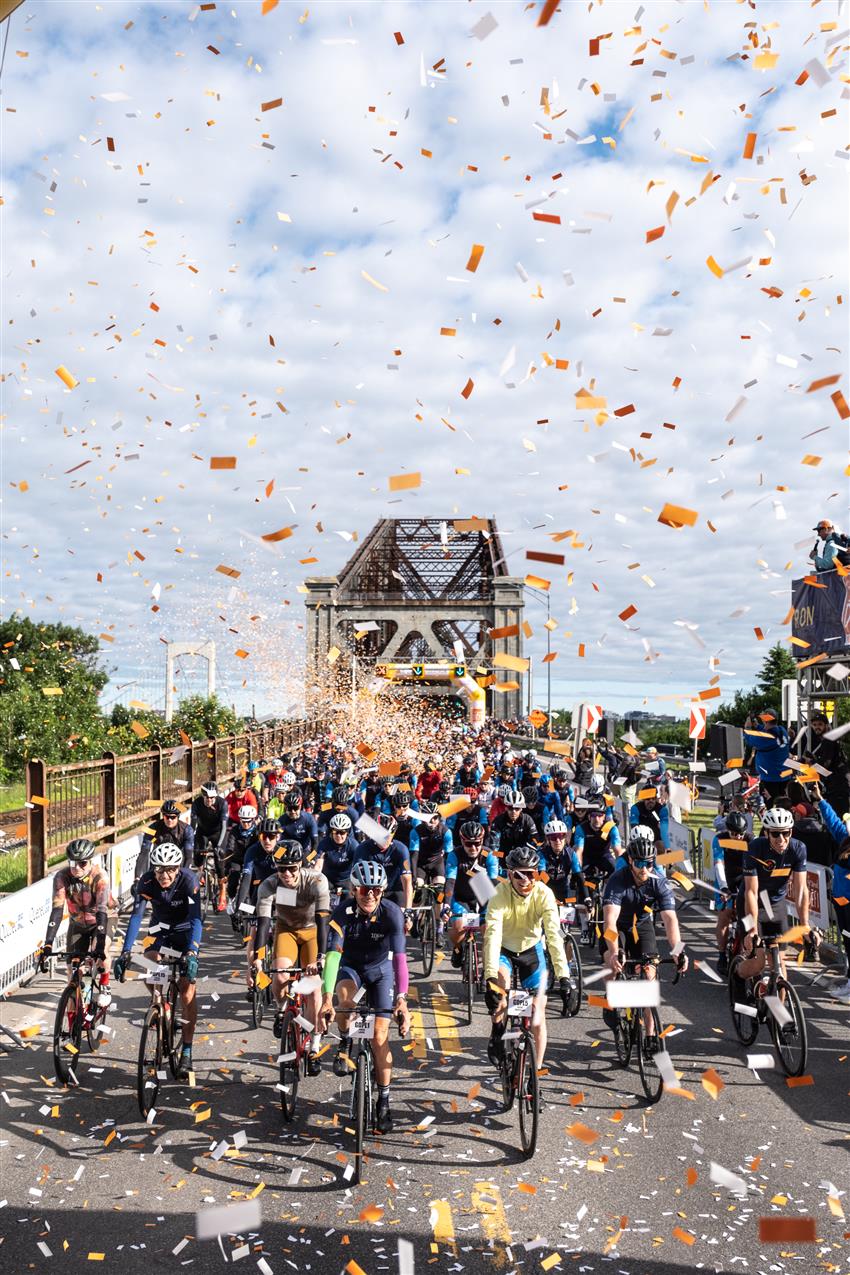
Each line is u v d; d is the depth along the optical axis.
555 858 8.43
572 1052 6.72
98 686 30.80
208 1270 3.73
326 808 11.12
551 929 5.39
